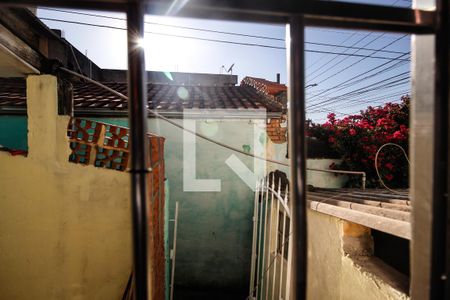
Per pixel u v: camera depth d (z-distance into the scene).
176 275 6.10
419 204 0.70
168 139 6.11
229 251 6.12
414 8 0.68
